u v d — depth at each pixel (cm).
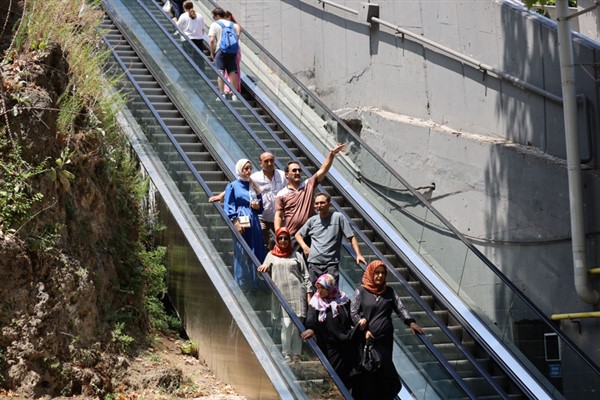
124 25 2062
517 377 1236
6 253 987
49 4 1245
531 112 1492
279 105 1908
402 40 1789
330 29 2023
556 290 1406
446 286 1384
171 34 1884
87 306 1062
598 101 1372
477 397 1059
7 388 959
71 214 1116
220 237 1208
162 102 1786
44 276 1023
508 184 1491
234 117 1514
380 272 1027
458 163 1595
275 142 1571
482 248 1538
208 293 1202
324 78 2047
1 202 1017
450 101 1667
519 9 1516
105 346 1075
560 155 1440
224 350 1148
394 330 1186
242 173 1218
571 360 1218
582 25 1878
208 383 1133
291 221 1177
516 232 1474
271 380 1024
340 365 1017
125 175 1384
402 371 1156
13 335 974
